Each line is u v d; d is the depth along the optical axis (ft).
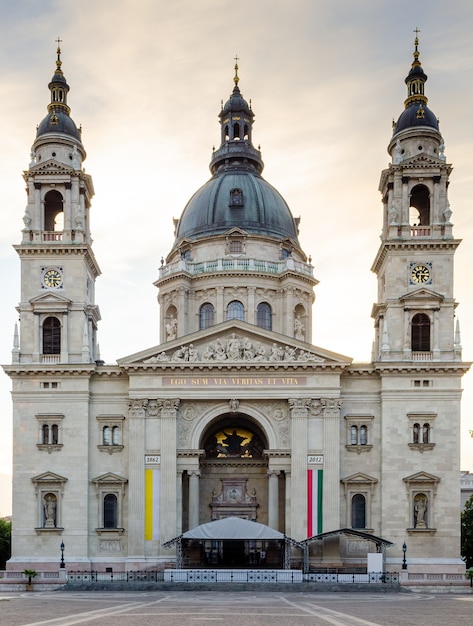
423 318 324.39
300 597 218.18
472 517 396.37
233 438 344.08
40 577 298.35
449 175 332.19
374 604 187.01
